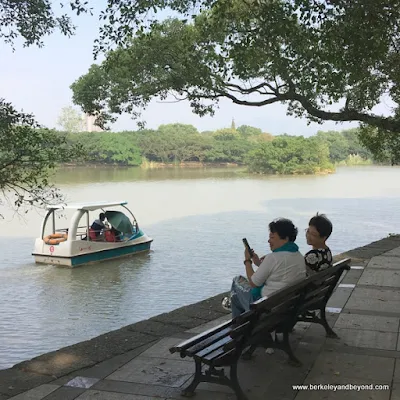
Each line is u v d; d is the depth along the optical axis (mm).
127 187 57500
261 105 13914
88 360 4906
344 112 13320
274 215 35031
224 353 3934
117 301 14930
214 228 29156
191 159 111250
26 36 7980
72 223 20078
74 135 85875
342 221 32656
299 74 10453
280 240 4645
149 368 4730
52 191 10641
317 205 41906
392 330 5754
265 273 4508
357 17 7559
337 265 5023
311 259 5023
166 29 13703
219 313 6523
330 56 8266
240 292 4691
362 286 7898
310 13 7816
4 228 28578
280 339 5422
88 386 4359
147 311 13906
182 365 4793
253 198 47312
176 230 28500
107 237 21391
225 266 19594
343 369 4652
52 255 19922
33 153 7711
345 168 123125
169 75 13977
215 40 12570
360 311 6543
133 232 22312
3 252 22312
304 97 13289
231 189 57344
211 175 84500
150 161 108688
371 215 35688
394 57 12281
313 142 94875
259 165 93125
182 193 51281
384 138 16344
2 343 11164
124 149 94562
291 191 55625
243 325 3879
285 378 4465
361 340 5426
